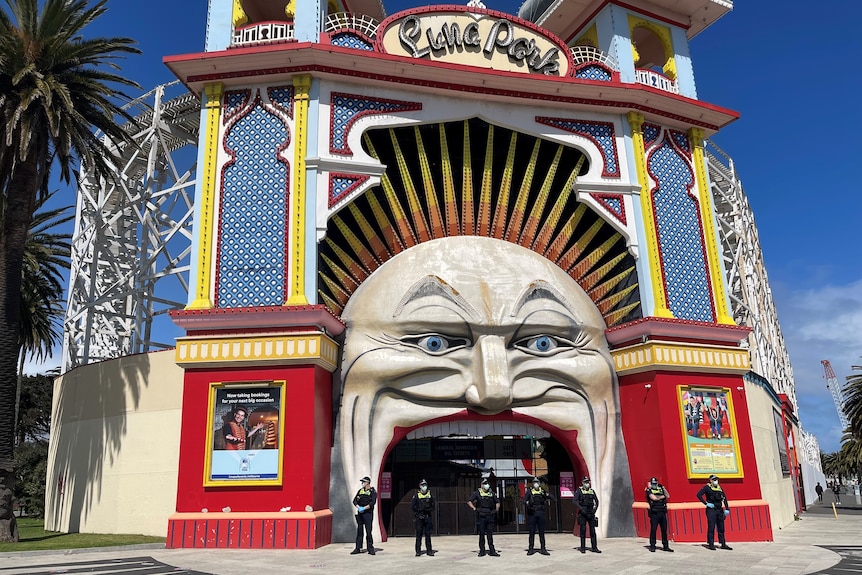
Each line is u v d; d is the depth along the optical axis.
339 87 20.44
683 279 22.14
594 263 22.23
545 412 19.94
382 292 19.80
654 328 20.11
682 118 23.62
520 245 22.08
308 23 21.08
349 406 18.86
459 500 20.81
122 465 22.34
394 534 20.23
